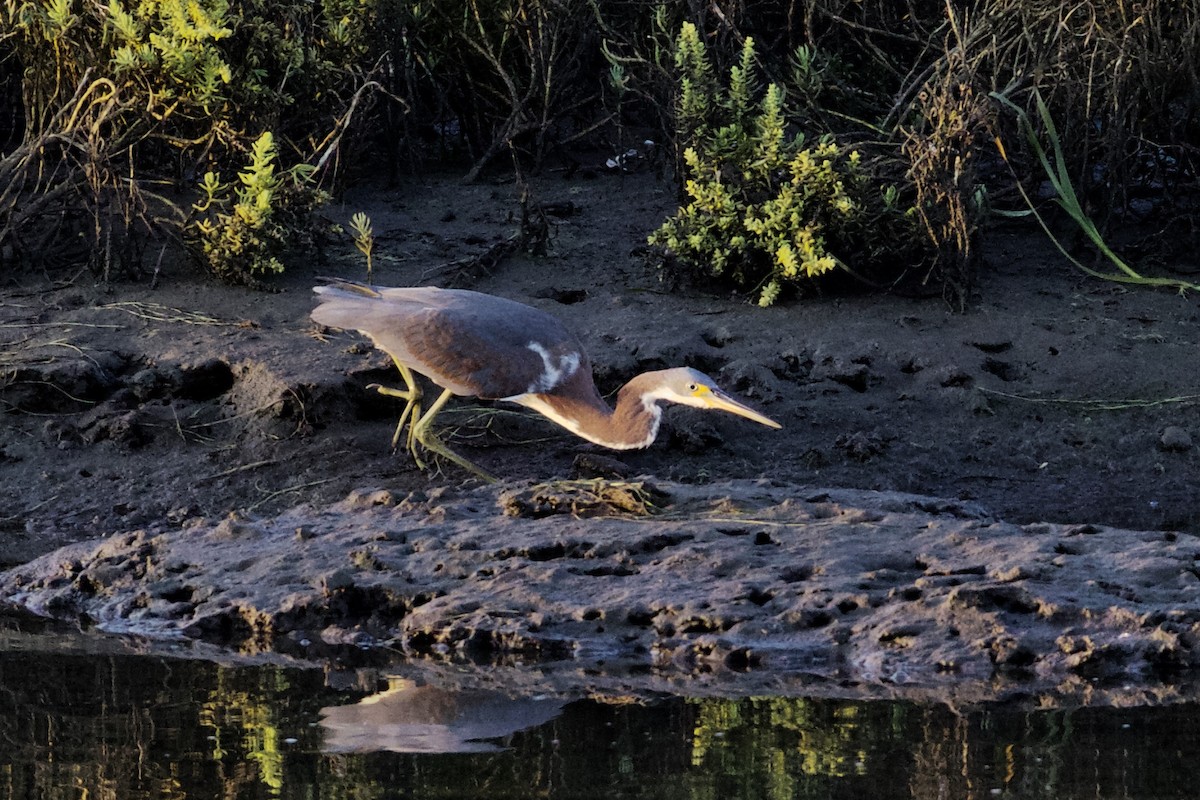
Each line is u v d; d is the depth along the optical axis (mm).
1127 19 15312
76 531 11891
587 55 18422
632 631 9281
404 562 10180
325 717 8102
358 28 16594
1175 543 9859
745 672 8836
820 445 12875
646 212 17031
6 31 15531
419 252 15883
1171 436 12891
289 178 15266
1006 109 15742
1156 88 15586
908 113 15648
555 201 17281
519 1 17312
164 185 16312
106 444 12961
